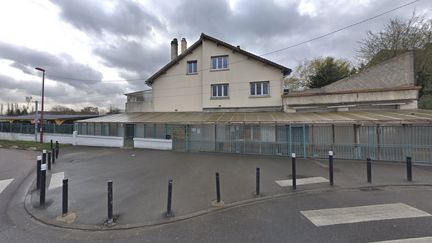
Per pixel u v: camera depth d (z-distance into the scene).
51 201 6.80
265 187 7.95
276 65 19.52
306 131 14.92
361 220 5.05
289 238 4.38
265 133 16.09
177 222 5.36
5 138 28.83
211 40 21.31
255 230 4.78
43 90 22.97
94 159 14.05
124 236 4.72
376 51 23.72
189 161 13.12
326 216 5.35
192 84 22.27
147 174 10.09
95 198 7.05
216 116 18.28
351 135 13.75
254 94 20.41
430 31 19.94
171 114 20.75
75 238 4.66
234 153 16.05
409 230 4.53
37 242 4.48
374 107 16.06
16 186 8.48
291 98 18.38
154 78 23.20
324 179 8.77
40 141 23.47
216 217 5.57
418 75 20.12
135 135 19.95
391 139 12.68
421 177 8.85
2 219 5.62
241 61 20.66
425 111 14.12
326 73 28.22
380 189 7.50
